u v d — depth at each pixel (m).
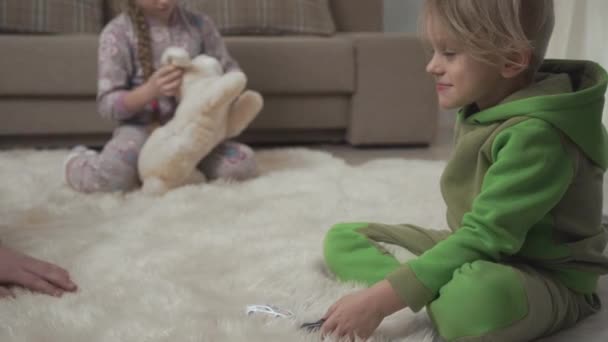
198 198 1.33
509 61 0.73
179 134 1.39
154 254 0.98
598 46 1.34
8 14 2.04
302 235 1.09
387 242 0.97
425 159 1.98
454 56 0.75
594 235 0.77
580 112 0.72
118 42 1.54
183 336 0.70
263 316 0.76
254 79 2.00
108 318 0.75
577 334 0.78
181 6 1.67
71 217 1.21
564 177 0.71
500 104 0.76
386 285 0.72
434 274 0.71
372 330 0.71
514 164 0.70
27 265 0.87
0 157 1.76
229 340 0.70
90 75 1.89
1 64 1.84
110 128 1.96
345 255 0.92
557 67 0.85
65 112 1.94
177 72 1.44
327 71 2.04
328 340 0.69
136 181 1.47
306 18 2.34
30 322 0.74
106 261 0.96
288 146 2.18
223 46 1.72
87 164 1.38
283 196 1.35
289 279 0.89
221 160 1.52
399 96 2.10
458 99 0.77
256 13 2.29
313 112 2.10
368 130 2.11
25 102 1.91
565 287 0.77
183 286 0.85
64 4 2.15
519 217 0.70
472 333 0.69
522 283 0.69
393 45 2.07
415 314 0.80
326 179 1.52
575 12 1.36
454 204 0.82
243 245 1.04
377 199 1.35
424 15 0.77
